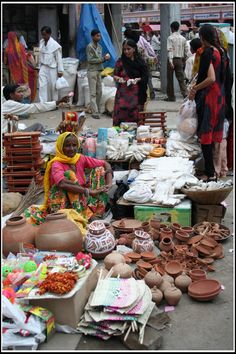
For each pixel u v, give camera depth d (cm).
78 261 346
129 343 293
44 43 1134
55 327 310
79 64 1262
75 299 308
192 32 1794
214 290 350
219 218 476
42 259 353
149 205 472
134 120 729
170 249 412
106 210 502
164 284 349
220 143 618
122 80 724
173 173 518
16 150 566
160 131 692
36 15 1366
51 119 1029
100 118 1041
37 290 312
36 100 1218
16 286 325
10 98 682
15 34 1151
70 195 451
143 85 726
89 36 1224
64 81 1137
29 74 1196
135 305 305
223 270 399
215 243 424
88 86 1134
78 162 464
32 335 293
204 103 586
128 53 713
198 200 474
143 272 364
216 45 591
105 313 303
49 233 374
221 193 469
